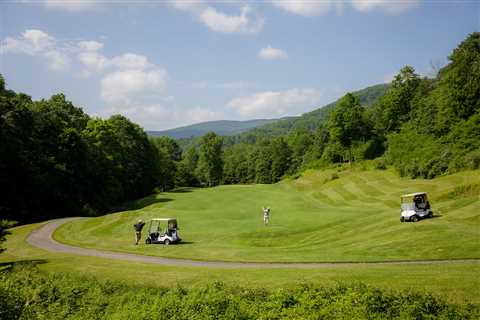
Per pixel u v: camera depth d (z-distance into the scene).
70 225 44.84
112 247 32.50
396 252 23.88
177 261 25.78
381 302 13.12
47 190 63.31
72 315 16.55
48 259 27.20
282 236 34.22
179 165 152.12
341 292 14.36
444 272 17.16
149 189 111.06
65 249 32.03
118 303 16.52
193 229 39.38
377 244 26.50
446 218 30.39
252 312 14.10
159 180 117.94
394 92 101.31
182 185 151.50
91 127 81.81
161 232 37.75
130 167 97.38
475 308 12.50
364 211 45.78
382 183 68.00
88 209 69.19
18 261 26.78
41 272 22.30
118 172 85.69
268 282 17.36
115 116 100.62
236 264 23.88
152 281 19.09
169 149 170.75
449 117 65.31
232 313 14.15
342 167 100.56
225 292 15.80
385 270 18.55
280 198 69.12
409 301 13.05
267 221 40.16
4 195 56.34
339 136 103.25
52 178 64.06
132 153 100.00
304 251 27.45
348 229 33.69
